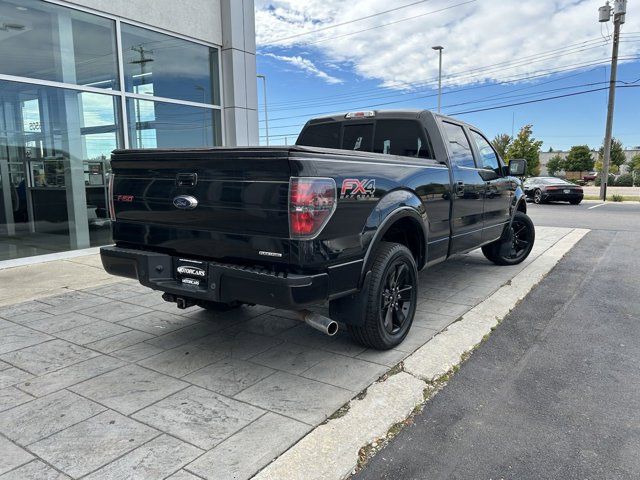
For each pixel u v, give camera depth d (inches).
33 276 254.4
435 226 177.0
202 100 405.1
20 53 284.7
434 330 171.9
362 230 134.4
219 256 130.7
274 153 115.2
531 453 103.0
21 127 289.3
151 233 145.6
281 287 116.3
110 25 328.5
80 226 324.8
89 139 324.2
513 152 1539.1
